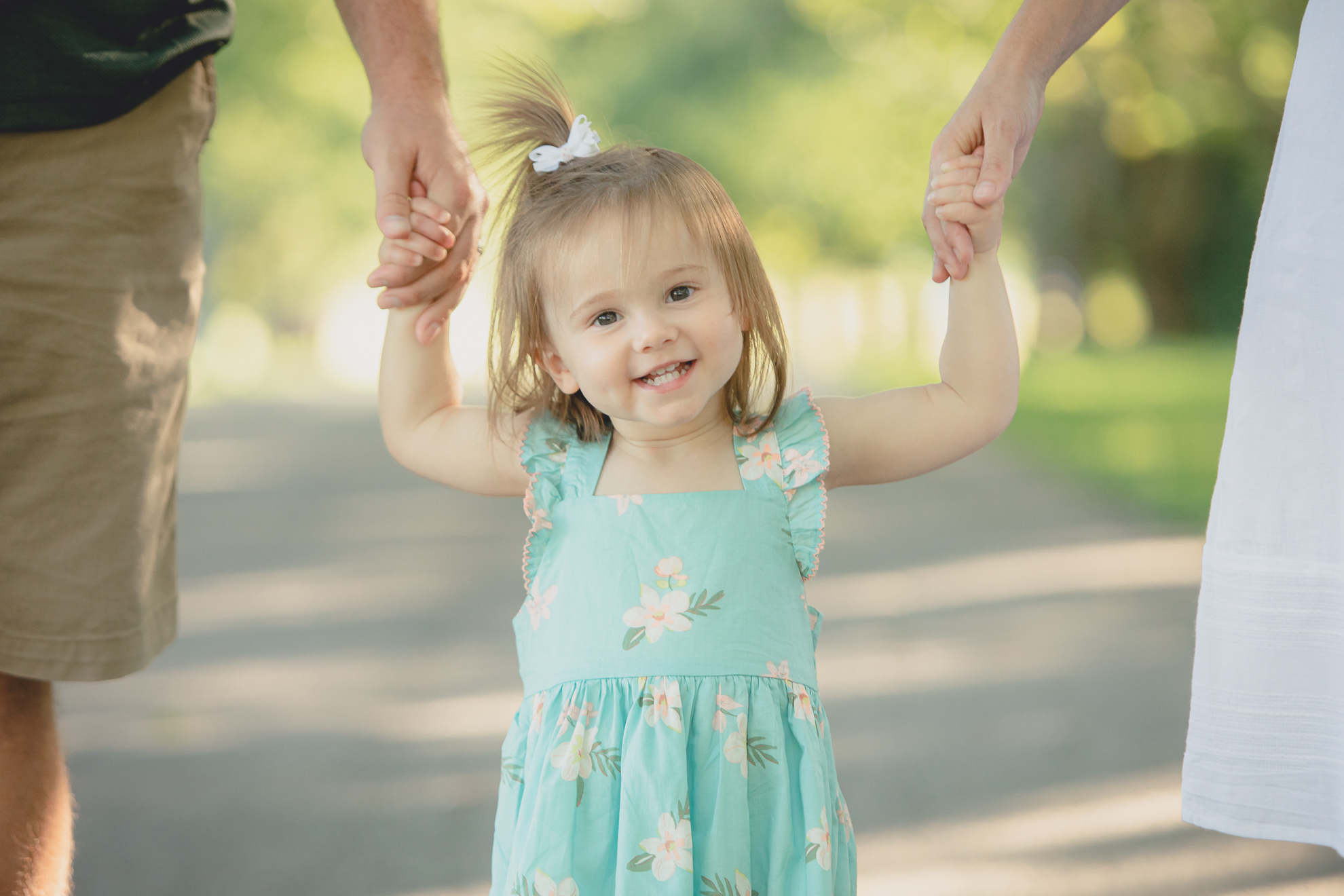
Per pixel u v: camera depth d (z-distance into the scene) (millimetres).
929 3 18438
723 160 22469
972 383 1987
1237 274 23391
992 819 3250
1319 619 1806
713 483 1948
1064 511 8594
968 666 4676
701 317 1862
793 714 1848
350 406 21938
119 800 3414
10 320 1988
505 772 1929
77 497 2045
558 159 1999
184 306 2178
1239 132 18312
